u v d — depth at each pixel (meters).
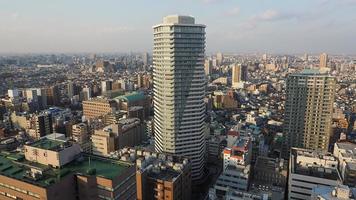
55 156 121.31
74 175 117.06
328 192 159.38
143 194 189.75
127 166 126.62
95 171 119.50
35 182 109.88
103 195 116.06
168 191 186.62
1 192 118.06
